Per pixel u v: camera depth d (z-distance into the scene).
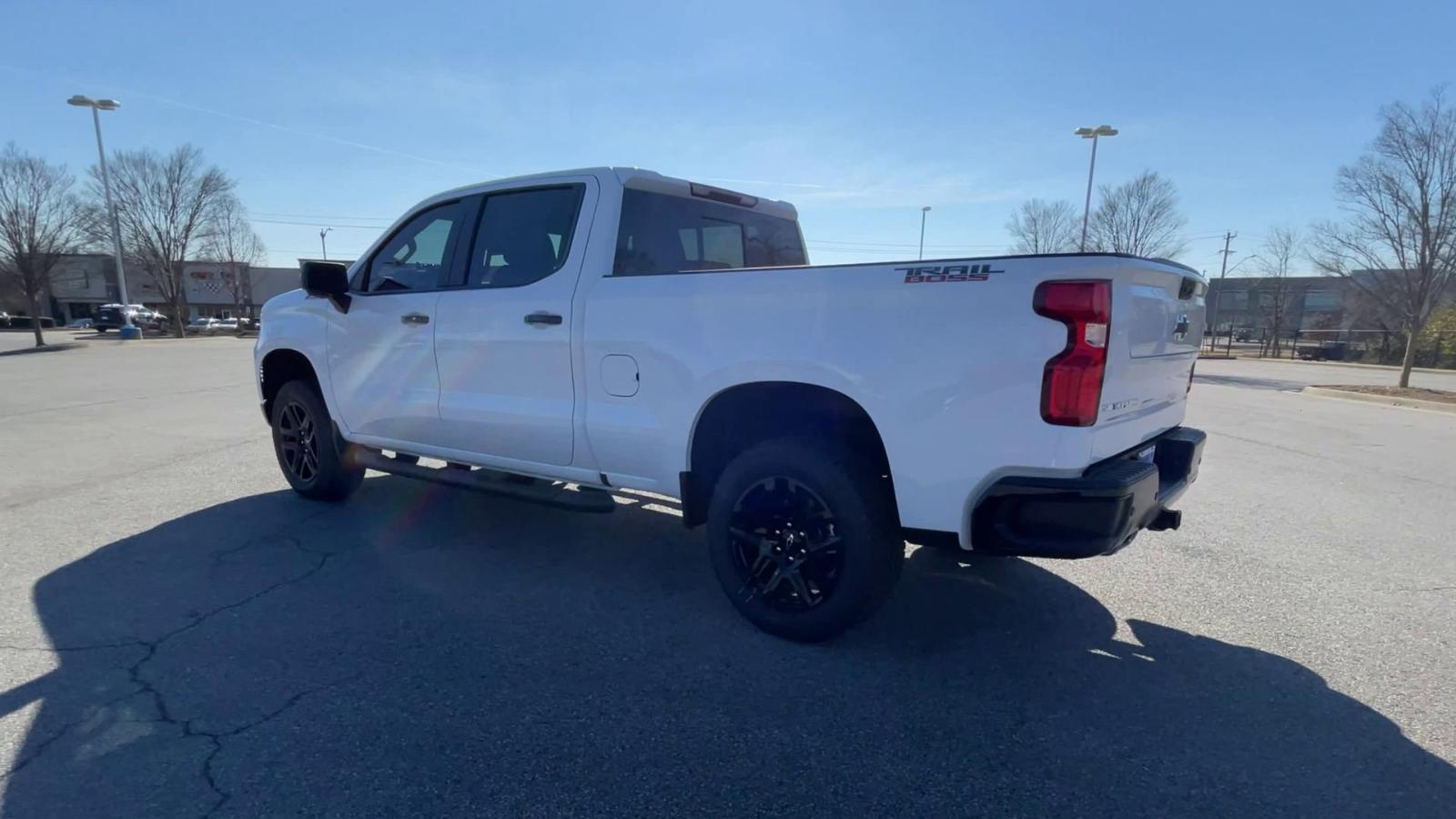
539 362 3.98
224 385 14.55
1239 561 4.62
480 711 2.82
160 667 3.11
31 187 28.34
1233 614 3.79
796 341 3.15
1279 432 10.40
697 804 2.33
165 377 16.38
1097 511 2.68
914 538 3.09
